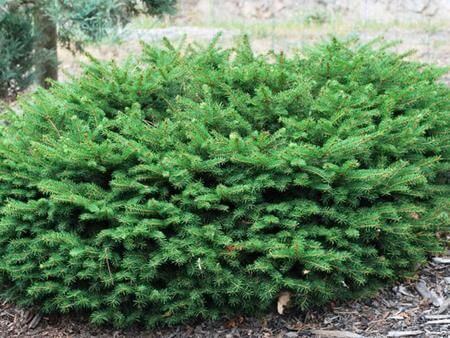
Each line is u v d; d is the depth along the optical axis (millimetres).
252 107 3619
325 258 3086
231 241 3113
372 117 3768
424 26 9641
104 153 3221
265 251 3148
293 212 3182
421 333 3205
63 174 3295
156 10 6453
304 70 4094
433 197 3734
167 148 3406
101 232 3104
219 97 3771
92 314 3266
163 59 4027
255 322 3379
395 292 3566
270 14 11062
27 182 3381
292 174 3195
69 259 3172
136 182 3170
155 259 3102
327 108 3490
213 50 4109
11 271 3270
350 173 3172
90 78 3729
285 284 3105
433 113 3859
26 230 3316
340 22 10273
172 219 3098
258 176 3176
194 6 11469
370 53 4309
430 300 3484
